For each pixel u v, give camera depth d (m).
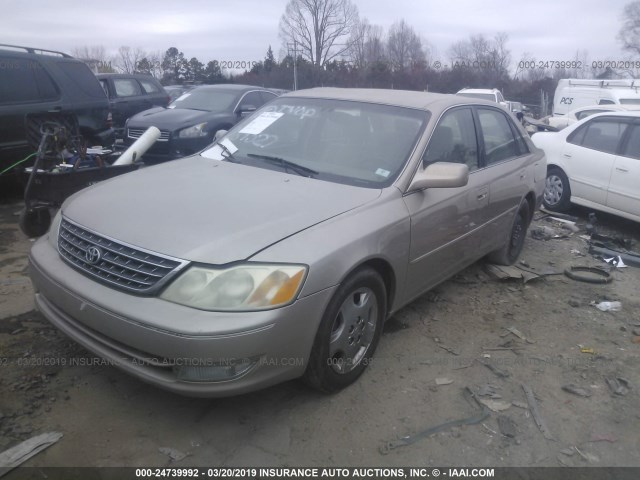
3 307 3.96
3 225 6.08
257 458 2.66
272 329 2.55
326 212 3.04
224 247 2.62
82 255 2.88
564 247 6.48
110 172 5.81
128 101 13.01
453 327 4.13
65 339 3.55
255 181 3.46
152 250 2.64
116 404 2.97
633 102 15.57
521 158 5.29
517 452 2.81
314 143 3.93
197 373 2.53
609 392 3.41
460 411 3.11
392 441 2.83
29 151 6.89
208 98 10.55
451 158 4.07
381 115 3.99
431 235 3.69
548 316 4.46
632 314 4.61
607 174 7.14
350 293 3.02
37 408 2.89
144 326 2.51
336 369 3.07
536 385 3.43
